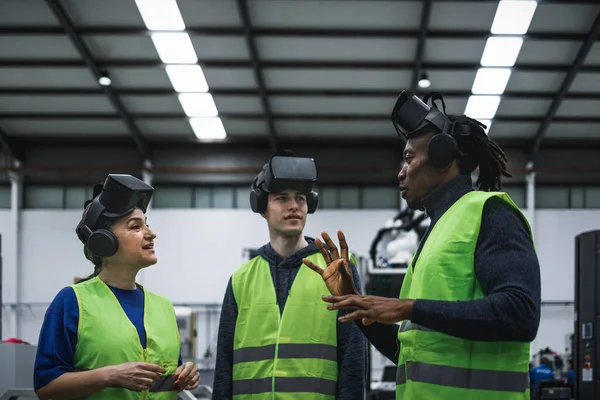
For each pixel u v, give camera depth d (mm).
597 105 17328
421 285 2377
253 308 3596
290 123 18344
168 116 17953
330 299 2260
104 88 16641
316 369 3484
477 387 2285
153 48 15750
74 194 19734
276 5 14555
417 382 2352
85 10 14750
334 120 17984
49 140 19141
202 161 19266
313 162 3691
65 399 2914
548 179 19344
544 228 19156
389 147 19188
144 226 3211
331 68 16188
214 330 19047
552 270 19016
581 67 15922
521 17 14664
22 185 19672
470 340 2258
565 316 18797
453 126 2549
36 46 15719
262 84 16578
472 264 2324
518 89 16734
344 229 19359
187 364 3203
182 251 19375
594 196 19469
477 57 15805
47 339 2979
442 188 2551
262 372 3506
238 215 19531
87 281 3176
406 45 15578
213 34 15133
